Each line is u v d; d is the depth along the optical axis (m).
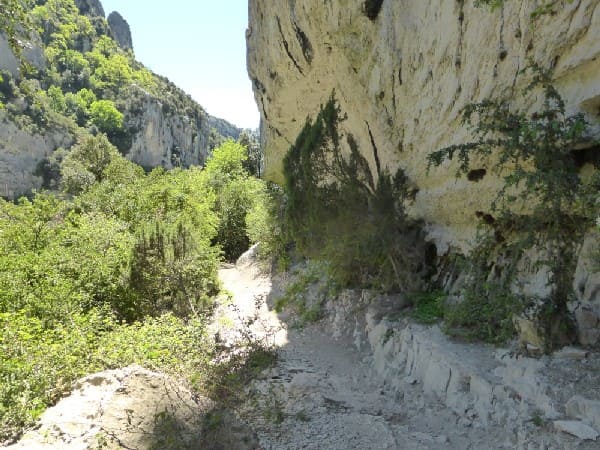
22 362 6.01
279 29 12.12
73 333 7.49
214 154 41.31
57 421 4.62
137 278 12.47
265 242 18.92
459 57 6.23
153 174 30.92
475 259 6.48
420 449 4.50
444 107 6.79
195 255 13.36
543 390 4.26
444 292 8.16
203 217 22.67
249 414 5.43
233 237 27.16
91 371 6.30
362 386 6.78
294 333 10.33
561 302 4.90
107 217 20.97
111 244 14.39
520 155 4.80
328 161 12.33
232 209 27.42
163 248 12.88
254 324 11.65
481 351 5.68
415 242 9.07
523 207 5.34
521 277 5.95
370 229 9.17
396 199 9.08
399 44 7.75
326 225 11.36
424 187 8.36
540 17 4.59
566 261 4.86
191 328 8.83
